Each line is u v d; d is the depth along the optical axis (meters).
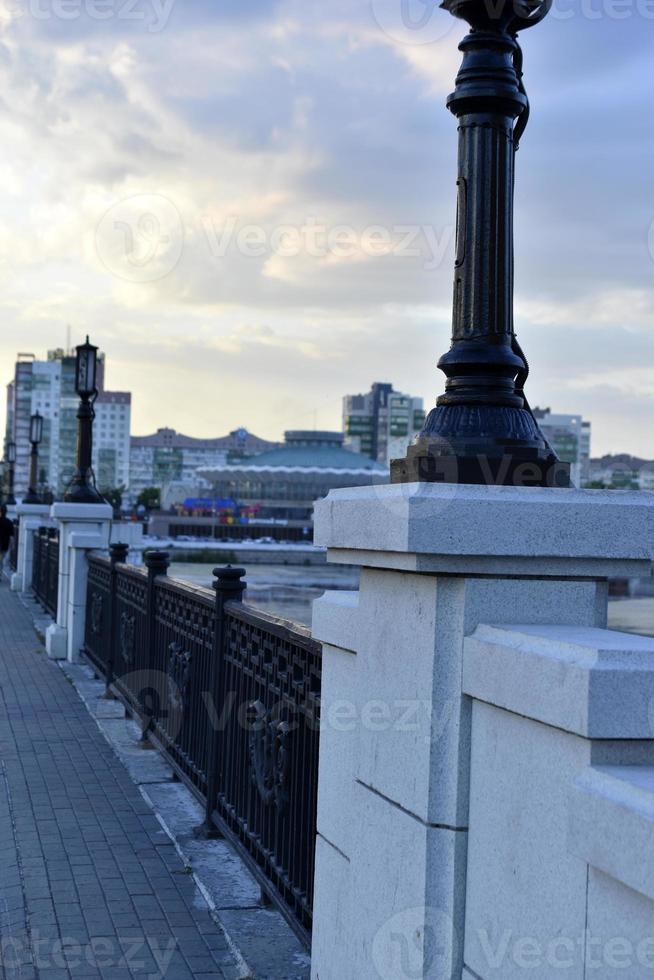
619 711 2.04
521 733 2.35
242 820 5.18
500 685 2.40
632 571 2.62
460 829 2.61
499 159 2.86
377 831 2.97
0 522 26.91
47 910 4.68
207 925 4.54
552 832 2.20
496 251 2.86
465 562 2.56
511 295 2.90
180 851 5.51
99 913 4.66
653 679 2.07
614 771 2.01
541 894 2.23
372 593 3.06
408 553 2.63
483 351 2.86
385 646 2.95
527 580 2.61
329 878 3.43
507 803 2.40
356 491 2.98
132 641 9.00
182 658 6.75
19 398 149.88
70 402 151.12
